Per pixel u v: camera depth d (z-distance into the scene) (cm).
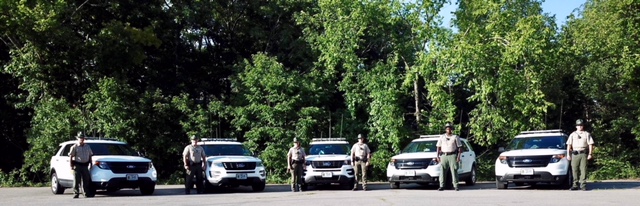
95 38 2766
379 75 2764
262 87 2869
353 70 2812
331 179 2041
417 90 2848
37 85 2802
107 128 2702
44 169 2748
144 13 3045
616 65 2909
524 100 2617
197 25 3159
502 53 2623
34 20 2517
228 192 2041
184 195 1848
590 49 2927
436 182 1948
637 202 1350
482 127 2700
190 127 2844
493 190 1858
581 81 3050
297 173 1994
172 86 3180
